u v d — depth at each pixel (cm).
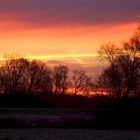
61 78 15312
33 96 11962
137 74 11188
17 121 7188
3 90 14425
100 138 5819
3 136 5866
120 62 11494
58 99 12100
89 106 11306
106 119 7231
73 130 6619
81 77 14975
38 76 14950
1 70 14650
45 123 7269
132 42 11562
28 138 5716
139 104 8281
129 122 7138
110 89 11169
